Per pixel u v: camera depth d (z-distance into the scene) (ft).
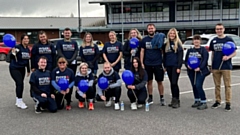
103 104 22.88
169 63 21.20
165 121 17.98
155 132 15.97
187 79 35.27
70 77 21.21
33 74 20.47
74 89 28.63
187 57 21.33
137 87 20.70
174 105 21.29
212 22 98.17
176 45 20.88
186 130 16.21
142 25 102.89
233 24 94.12
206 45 38.22
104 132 16.14
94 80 22.20
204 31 98.73
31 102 23.88
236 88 28.48
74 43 23.29
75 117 19.26
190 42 39.81
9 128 17.08
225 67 20.08
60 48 22.82
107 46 23.59
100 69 47.55
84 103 22.34
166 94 26.43
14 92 28.37
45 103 20.31
